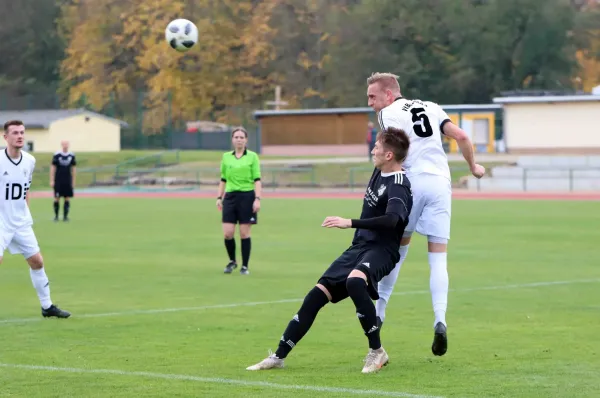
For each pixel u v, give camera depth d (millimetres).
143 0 193375
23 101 178875
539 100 138875
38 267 26922
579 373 19203
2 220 26234
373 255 19219
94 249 47844
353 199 96062
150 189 117250
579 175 112500
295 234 56188
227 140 172000
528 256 43781
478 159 126812
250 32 191125
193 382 18438
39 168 133000
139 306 29406
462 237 53688
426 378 18750
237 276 37000
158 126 171875
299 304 29766
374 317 19188
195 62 188000
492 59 190250
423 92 194625
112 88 196125
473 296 31219
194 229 60281
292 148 159375
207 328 25297
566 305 29141
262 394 17328
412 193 20766
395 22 193000
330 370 19688
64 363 20516
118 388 17953
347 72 194125
